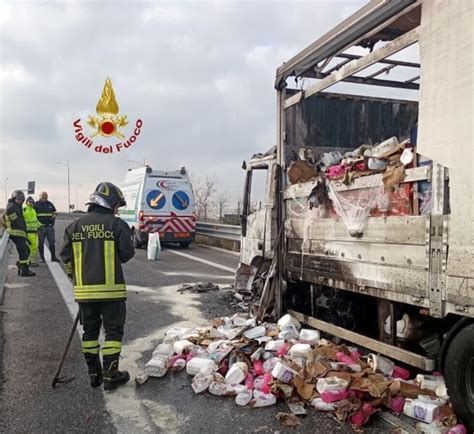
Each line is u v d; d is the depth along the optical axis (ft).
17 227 33.94
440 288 11.69
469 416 11.12
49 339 19.34
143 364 16.63
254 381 14.23
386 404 12.50
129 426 12.12
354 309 17.28
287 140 20.44
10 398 13.75
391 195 13.61
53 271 37.09
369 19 14.43
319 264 17.16
